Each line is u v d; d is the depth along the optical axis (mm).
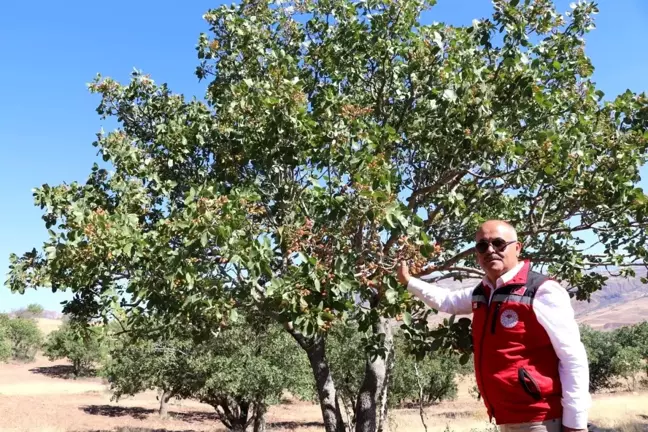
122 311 7492
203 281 6609
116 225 6691
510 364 2871
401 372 24625
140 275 6891
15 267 8094
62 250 6602
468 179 10383
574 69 8867
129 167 9000
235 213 6219
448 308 3760
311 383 23141
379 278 6547
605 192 8109
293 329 9742
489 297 3096
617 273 9977
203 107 9508
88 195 8680
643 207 8156
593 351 43781
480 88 7539
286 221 7734
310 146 7547
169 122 9180
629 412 25438
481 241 3084
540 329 2844
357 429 9344
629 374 43812
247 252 6078
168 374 22562
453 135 7961
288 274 6617
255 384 20734
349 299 6738
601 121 8586
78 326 9320
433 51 8297
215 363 21031
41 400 37562
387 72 9305
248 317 10531
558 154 7691
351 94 9656
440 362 32750
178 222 6246
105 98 10227
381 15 8914
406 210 6164
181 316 7543
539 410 2793
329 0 9633
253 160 8195
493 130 7625
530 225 8969
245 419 23484
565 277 10086
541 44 8453
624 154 8125
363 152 6727
